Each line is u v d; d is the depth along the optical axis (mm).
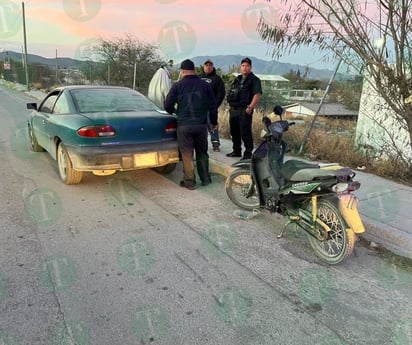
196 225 3734
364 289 2682
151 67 17312
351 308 2453
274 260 3068
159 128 4648
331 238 3047
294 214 3365
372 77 4207
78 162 4324
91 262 2938
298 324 2279
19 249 3107
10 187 4695
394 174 5059
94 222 3719
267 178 3668
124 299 2475
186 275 2791
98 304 2414
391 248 3307
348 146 6086
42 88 25438
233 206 4285
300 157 6102
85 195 4500
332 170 3033
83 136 4234
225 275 2811
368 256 3199
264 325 2260
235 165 4156
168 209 4145
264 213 4078
